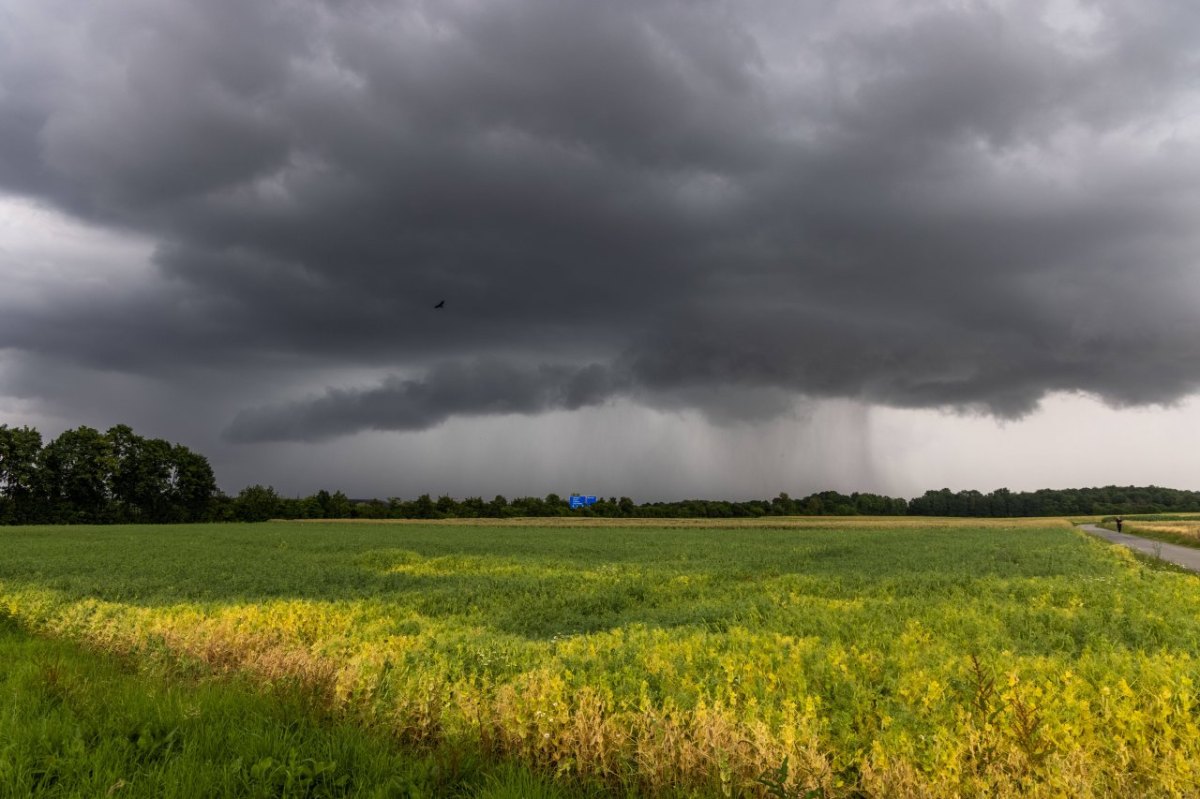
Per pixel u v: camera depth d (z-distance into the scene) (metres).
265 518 130.50
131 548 46.97
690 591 22.19
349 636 12.09
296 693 8.48
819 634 11.06
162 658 10.62
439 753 7.00
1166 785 5.32
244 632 11.62
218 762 6.51
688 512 151.50
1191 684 6.65
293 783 6.02
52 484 109.06
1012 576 22.39
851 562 32.44
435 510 136.62
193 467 123.44
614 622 16.77
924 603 14.92
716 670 7.89
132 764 6.40
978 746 5.76
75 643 12.99
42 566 32.50
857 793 5.89
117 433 116.19
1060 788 5.30
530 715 7.21
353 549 47.28
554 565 34.53
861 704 6.64
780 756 5.93
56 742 6.91
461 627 14.12
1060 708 6.21
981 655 8.34
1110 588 16.58
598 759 6.67
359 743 6.91
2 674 9.95
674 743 6.42
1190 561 36.28
